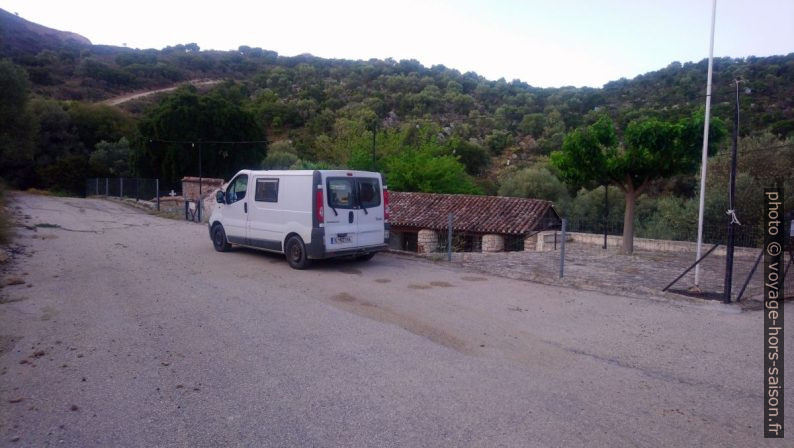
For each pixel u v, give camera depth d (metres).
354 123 44.56
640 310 7.89
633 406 4.51
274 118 63.53
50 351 5.60
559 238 17.30
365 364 5.36
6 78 29.08
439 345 6.04
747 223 18.64
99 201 33.97
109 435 3.87
